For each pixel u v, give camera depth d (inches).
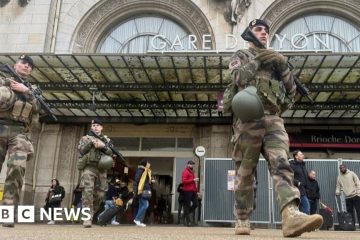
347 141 733.9
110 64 602.9
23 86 242.2
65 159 754.2
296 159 508.7
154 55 570.6
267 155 171.8
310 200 503.5
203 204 582.2
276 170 165.6
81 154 362.9
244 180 185.3
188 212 569.0
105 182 374.6
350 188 530.9
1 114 237.6
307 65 581.0
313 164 584.4
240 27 746.2
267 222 553.0
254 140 175.2
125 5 786.8
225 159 593.0
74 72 641.0
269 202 558.9
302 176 498.0
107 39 797.9
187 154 768.9
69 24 784.9
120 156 395.2
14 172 237.9
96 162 363.3
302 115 737.6
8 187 239.9
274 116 176.1
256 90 172.9
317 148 738.8
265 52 179.2
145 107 719.1
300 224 150.3
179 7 775.7
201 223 619.5
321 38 762.2
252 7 756.0
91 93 687.7
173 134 778.2
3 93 231.9
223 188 583.2
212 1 765.9
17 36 767.7
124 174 774.5
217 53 566.3
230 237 162.4
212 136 745.6
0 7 785.6
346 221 520.7
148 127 786.2
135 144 786.8
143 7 788.6
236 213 192.9
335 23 768.3
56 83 658.2
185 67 606.2
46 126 764.0
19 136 241.9
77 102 717.9
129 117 770.8
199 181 728.3
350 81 629.3
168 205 767.1
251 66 176.7
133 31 798.5
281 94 177.9
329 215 533.6
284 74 180.9
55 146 755.4
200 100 713.6
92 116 768.3
